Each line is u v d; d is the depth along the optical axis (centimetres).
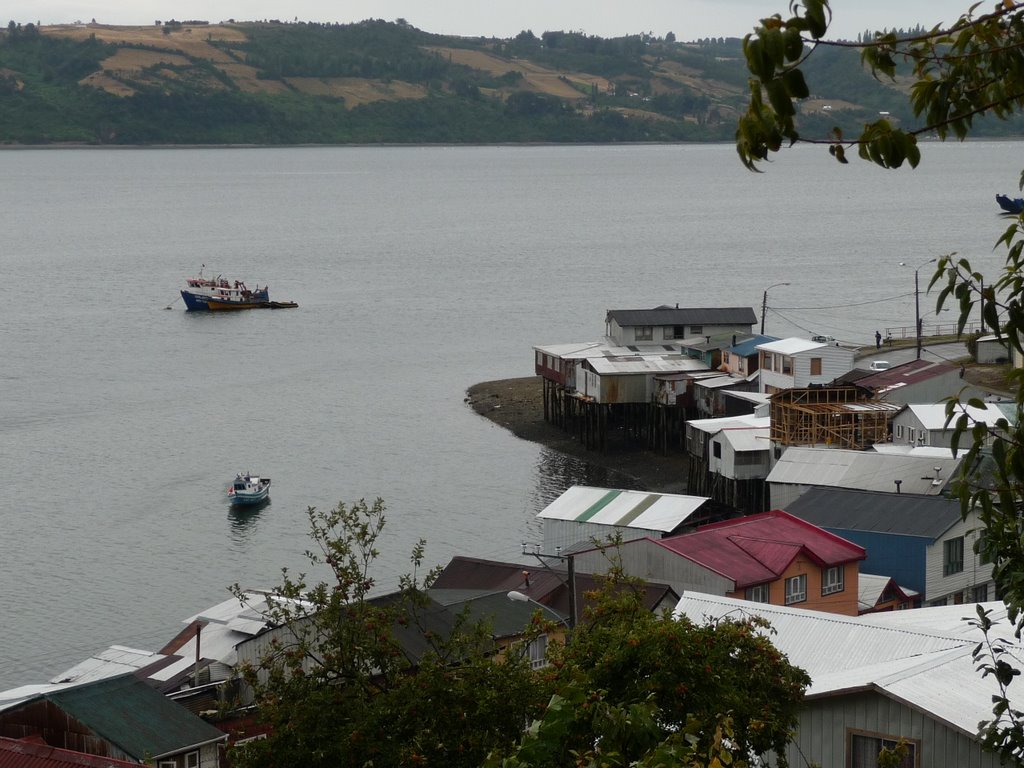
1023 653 2855
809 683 2777
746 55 1023
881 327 16275
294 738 2742
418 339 16838
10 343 16675
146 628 7238
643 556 6069
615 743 1675
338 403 13300
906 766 2606
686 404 11288
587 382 11744
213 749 3903
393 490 10175
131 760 3753
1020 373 1319
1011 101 1191
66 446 11506
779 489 7806
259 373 14862
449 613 4725
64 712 3938
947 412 1398
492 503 9844
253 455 11238
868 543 6444
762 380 11081
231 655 5322
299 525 9238
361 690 2847
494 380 14262
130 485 10250
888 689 2628
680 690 2512
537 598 5759
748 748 2555
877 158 1123
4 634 7125
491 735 2634
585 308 18900
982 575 6544
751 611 3744
